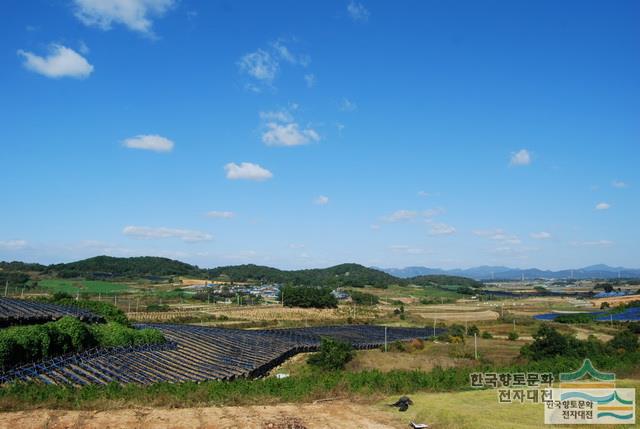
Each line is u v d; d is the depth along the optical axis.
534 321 98.88
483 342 68.62
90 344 32.19
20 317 35.16
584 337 71.06
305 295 114.50
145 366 29.55
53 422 14.50
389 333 77.00
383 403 18.22
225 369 31.91
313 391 19.03
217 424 15.05
